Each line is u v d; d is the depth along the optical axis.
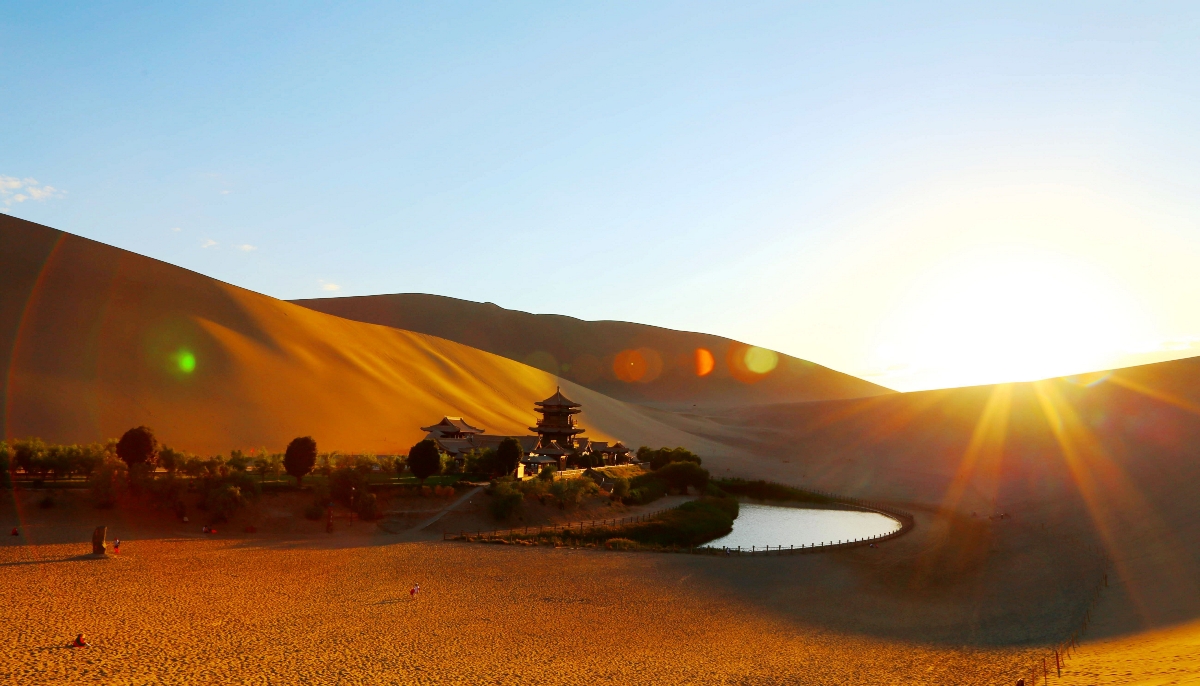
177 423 101.81
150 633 34.34
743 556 63.50
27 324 108.44
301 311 155.00
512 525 70.81
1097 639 38.53
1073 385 157.00
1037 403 152.12
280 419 112.44
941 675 33.97
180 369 113.44
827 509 106.25
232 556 51.56
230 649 33.12
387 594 44.91
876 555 65.06
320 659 32.75
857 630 42.62
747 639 40.06
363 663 32.66
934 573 58.28
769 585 53.25
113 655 30.94
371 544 59.50
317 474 78.31
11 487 57.84
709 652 37.38
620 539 67.50
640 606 45.94
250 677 29.89
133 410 100.81
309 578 47.25
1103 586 50.44
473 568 53.28
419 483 75.69
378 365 149.62
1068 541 68.00
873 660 36.53
